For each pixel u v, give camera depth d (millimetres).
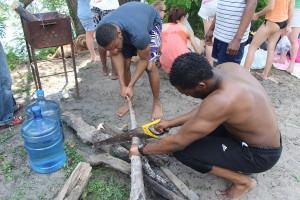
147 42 3232
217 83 2350
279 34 4660
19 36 6133
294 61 5094
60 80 4867
